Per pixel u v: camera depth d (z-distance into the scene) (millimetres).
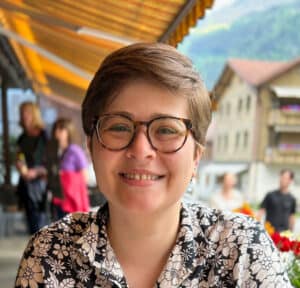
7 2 2750
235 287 878
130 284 892
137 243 868
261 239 914
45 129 4039
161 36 2535
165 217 838
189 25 2041
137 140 763
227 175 4035
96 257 879
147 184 783
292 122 14844
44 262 902
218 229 918
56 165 3713
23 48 6031
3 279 3549
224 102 15477
